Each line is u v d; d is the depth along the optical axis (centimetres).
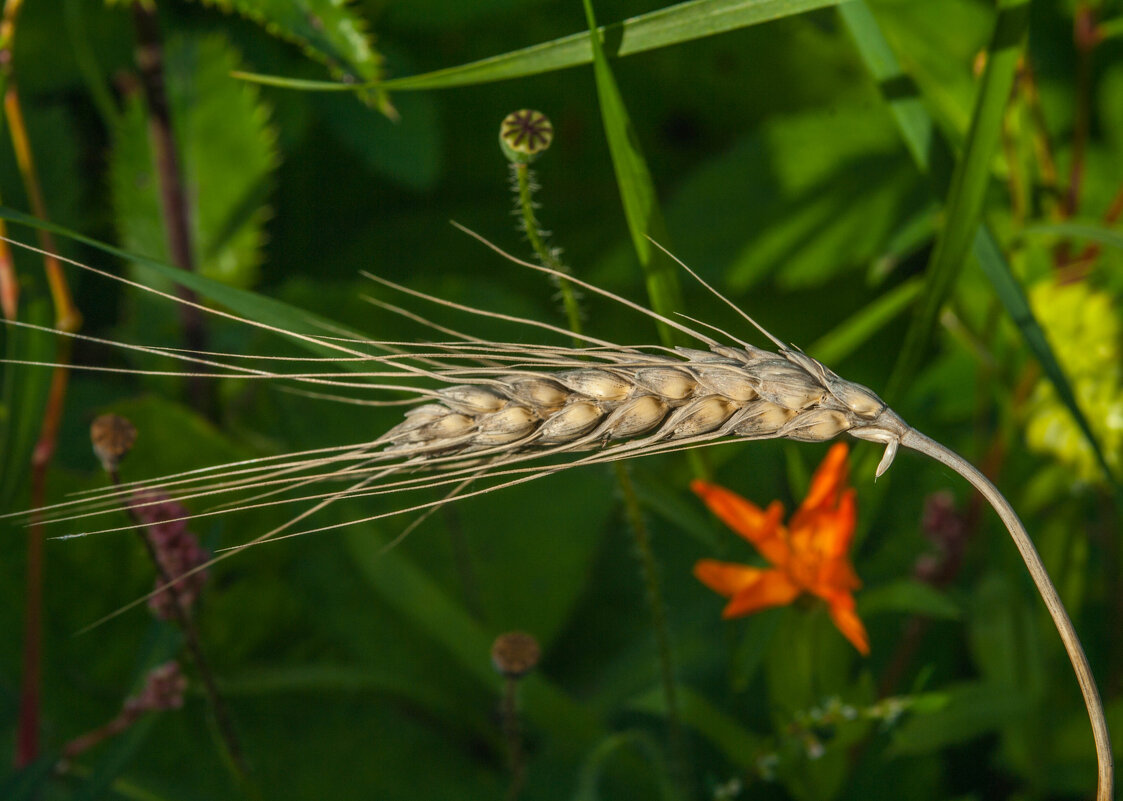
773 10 84
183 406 102
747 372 80
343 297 108
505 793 97
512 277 138
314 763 97
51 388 91
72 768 93
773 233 124
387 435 80
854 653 101
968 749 100
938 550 96
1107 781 81
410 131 118
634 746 95
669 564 111
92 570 97
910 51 117
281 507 98
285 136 117
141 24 100
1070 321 96
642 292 131
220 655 98
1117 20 99
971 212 87
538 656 88
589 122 142
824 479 88
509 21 133
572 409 80
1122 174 119
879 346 129
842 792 96
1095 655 99
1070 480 97
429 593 94
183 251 108
